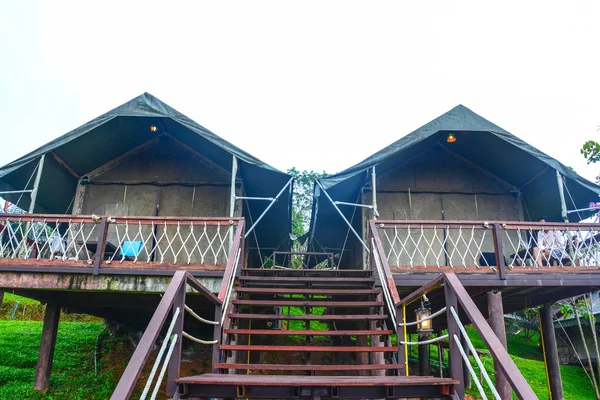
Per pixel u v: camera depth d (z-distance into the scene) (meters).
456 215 9.77
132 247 8.36
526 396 2.26
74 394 8.45
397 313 5.08
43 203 9.98
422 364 10.84
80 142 8.72
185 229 9.51
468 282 6.89
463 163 10.16
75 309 9.55
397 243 9.38
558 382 8.45
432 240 9.09
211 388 3.47
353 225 11.12
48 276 6.74
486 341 2.73
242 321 8.42
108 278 6.75
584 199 9.37
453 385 3.39
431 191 9.88
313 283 6.89
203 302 7.92
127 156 10.08
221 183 9.88
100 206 9.70
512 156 9.07
